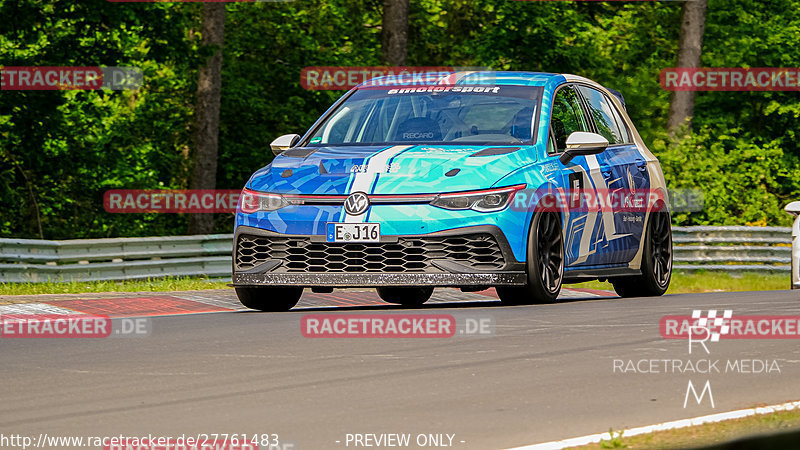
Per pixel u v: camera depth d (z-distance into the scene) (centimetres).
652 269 3375
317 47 9675
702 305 2895
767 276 5994
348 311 2769
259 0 9581
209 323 2567
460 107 2995
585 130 3138
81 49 7675
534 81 3075
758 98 10225
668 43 10000
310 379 1870
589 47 9438
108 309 3011
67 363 2064
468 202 2683
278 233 2741
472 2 9725
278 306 2961
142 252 4619
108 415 1627
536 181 2788
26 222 8212
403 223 2666
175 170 9381
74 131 8294
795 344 2192
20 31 7400
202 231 8044
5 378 1925
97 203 8812
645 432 1446
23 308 2966
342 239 2688
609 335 2292
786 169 9912
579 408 1631
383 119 3011
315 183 2752
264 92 9562
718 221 7212
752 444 1403
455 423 1544
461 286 2692
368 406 1658
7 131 7375
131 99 9788
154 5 7694
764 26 10106
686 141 7331
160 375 1930
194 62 7862
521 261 2723
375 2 9894
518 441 1443
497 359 2030
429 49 9912
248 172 9538
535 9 9250
